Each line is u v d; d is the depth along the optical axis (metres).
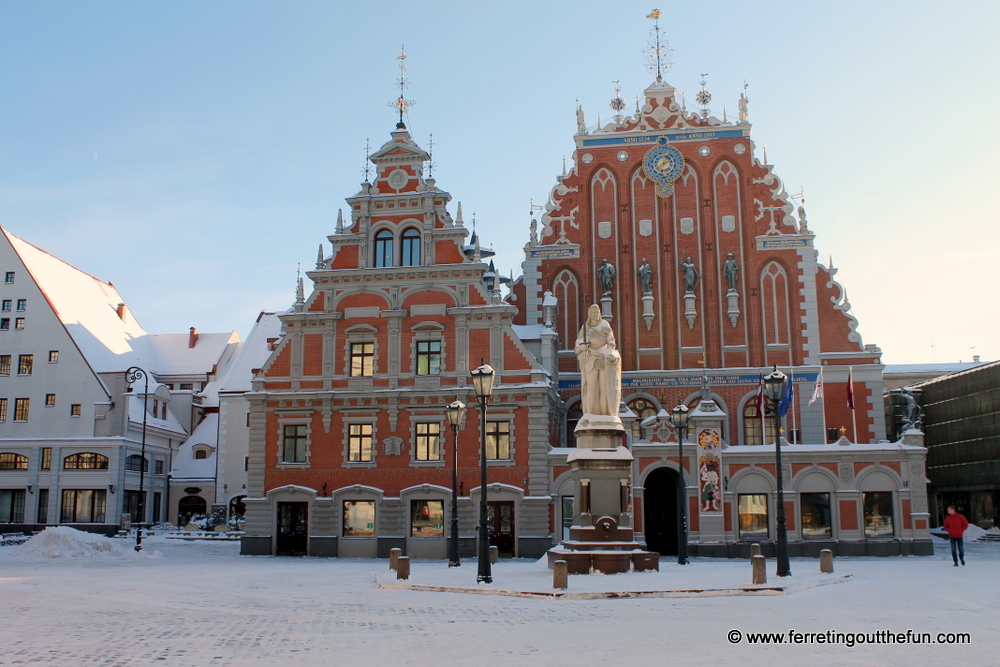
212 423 83.00
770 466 44.19
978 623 17.80
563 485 45.59
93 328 79.81
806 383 53.41
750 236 55.69
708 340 55.00
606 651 14.41
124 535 62.38
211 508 77.81
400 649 14.65
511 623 17.84
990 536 60.56
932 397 77.50
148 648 14.77
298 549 47.00
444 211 50.12
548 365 49.72
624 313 55.84
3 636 16.08
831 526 43.44
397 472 46.81
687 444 44.62
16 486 68.81
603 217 57.22
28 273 73.00
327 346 48.72
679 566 34.03
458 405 35.09
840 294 54.50
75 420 69.75
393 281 48.94
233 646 14.98
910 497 43.31
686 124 57.56
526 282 56.62
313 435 47.91
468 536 45.41
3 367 71.50
